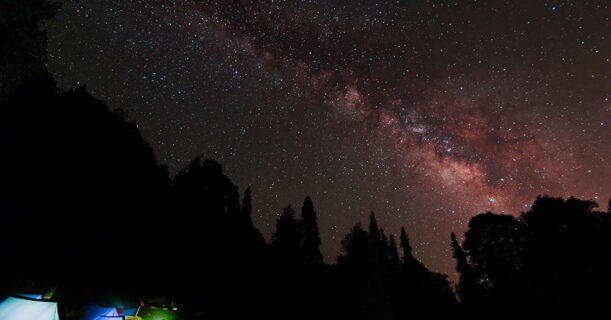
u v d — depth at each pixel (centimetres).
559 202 2833
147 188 3556
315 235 4709
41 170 2152
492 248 3141
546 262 2712
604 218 2622
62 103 2839
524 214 3047
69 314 1509
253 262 4156
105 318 1698
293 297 3656
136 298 2097
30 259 1638
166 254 3056
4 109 2103
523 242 2944
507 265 2989
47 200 2039
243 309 3170
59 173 2286
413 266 5462
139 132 4216
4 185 1852
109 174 2942
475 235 3278
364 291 2603
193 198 4638
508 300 2880
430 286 5062
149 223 3153
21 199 1880
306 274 4138
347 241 2917
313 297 3666
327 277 4078
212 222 4434
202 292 3016
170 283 2733
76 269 1833
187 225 3838
